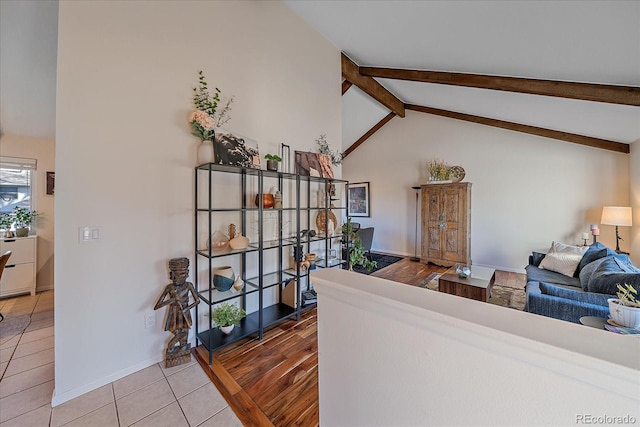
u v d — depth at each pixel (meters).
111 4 1.86
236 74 2.58
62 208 1.70
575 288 2.85
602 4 1.58
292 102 3.13
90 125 1.79
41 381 1.89
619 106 2.82
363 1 2.49
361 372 0.80
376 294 0.73
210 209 2.10
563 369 0.48
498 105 4.07
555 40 2.10
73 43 1.71
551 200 4.65
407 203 6.36
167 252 2.15
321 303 0.90
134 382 1.89
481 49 2.64
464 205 5.13
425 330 0.65
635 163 3.82
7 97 3.03
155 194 2.08
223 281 2.32
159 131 2.09
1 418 1.57
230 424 1.55
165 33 2.12
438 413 0.64
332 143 3.69
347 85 4.63
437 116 5.86
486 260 5.29
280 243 2.80
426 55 3.17
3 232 3.65
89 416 1.59
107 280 1.88
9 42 2.42
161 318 2.14
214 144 2.32
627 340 0.48
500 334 0.53
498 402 0.55
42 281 3.83
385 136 6.68
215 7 2.42
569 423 0.48
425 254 5.64
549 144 4.65
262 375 1.96
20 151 3.67
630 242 4.03
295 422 1.56
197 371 2.01
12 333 2.58
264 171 2.52
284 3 3.02
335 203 3.86
